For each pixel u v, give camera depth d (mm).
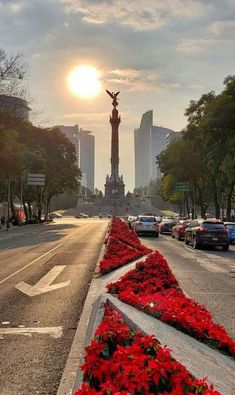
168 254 25172
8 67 47750
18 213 93750
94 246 30328
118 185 134375
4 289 13219
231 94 42062
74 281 14648
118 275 13367
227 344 5754
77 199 171875
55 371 6234
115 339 4305
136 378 3232
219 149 43562
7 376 6043
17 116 51781
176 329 6148
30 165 76500
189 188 76750
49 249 28297
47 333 8234
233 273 17125
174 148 64250
